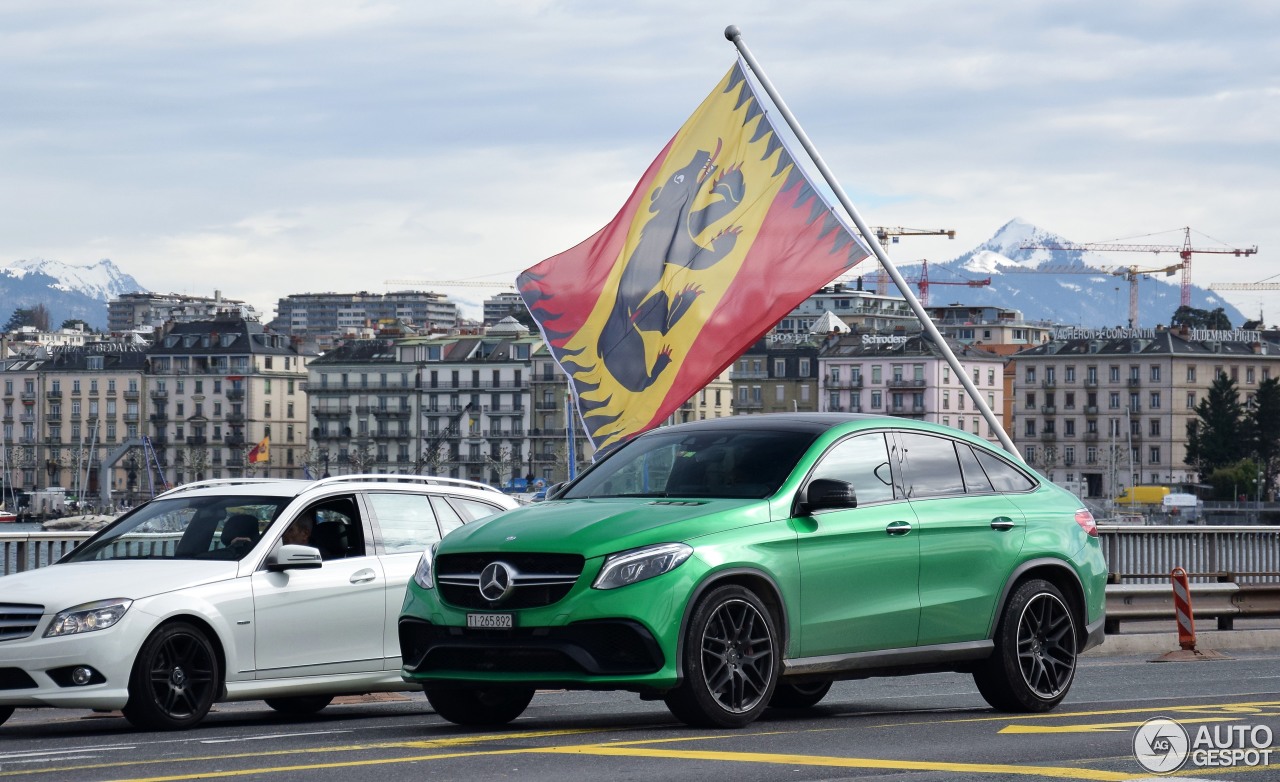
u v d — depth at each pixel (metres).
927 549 11.47
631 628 9.91
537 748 9.40
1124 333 196.88
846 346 188.50
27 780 8.46
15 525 185.00
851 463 11.38
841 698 14.15
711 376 20.11
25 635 11.80
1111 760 9.01
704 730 10.28
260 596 12.59
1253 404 185.88
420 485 14.05
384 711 14.04
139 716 11.86
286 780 8.18
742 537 10.48
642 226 20.81
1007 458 12.53
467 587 10.28
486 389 187.50
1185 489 187.25
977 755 9.19
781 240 19.86
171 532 13.19
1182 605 20.73
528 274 21.25
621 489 11.38
